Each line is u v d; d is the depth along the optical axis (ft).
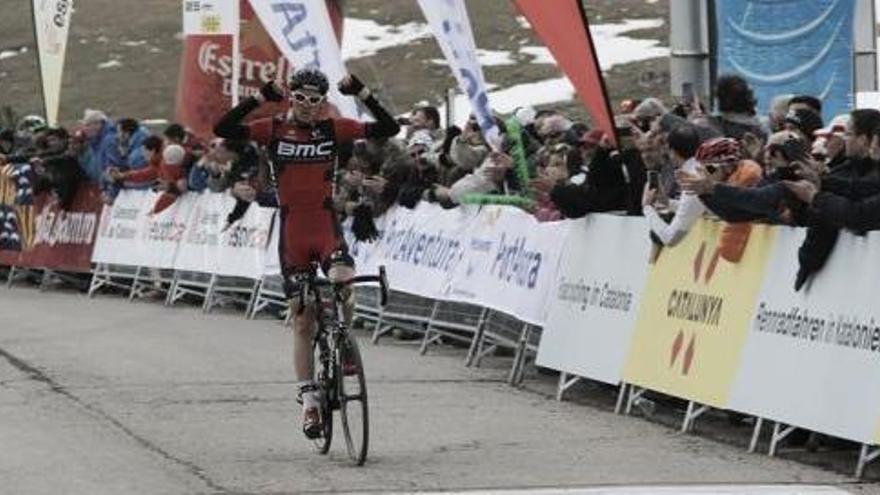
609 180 83.30
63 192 154.51
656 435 72.43
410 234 108.78
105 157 150.82
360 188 113.19
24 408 80.18
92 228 153.07
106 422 76.02
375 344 111.04
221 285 132.77
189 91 139.74
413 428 74.64
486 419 77.20
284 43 115.55
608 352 80.18
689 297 73.92
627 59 469.98
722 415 77.87
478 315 98.94
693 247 74.08
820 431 63.72
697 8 105.29
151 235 144.05
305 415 67.31
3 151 181.37
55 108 168.14
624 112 102.73
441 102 428.56
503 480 61.26
